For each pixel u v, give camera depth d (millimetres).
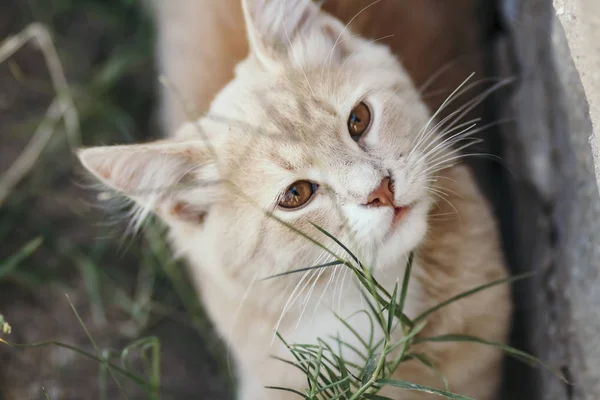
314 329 683
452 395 625
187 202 674
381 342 655
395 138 649
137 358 829
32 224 865
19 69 906
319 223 644
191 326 844
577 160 660
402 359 658
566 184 680
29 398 800
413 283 680
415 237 648
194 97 763
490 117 769
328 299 673
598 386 651
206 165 662
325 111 644
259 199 648
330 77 652
